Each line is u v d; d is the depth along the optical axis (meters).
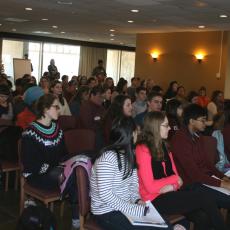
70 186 2.80
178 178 2.81
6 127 3.91
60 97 5.86
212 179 3.07
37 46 17.03
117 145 2.36
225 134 4.02
